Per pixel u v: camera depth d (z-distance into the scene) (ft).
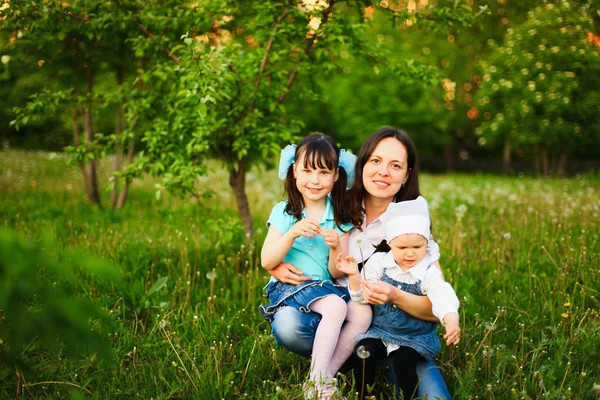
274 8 13.38
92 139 21.09
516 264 12.98
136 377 8.11
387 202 8.29
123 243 14.61
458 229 15.70
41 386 7.73
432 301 7.12
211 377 7.76
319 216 8.21
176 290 11.26
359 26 13.83
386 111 53.21
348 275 7.74
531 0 31.55
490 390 7.23
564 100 29.81
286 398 7.09
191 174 12.98
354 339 7.62
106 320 4.08
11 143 46.32
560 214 18.10
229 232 13.30
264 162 15.76
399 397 7.34
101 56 18.39
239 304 11.19
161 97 16.25
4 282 3.63
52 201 21.84
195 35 14.87
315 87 16.62
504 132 43.24
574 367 8.36
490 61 37.01
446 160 64.64
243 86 13.42
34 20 14.46
